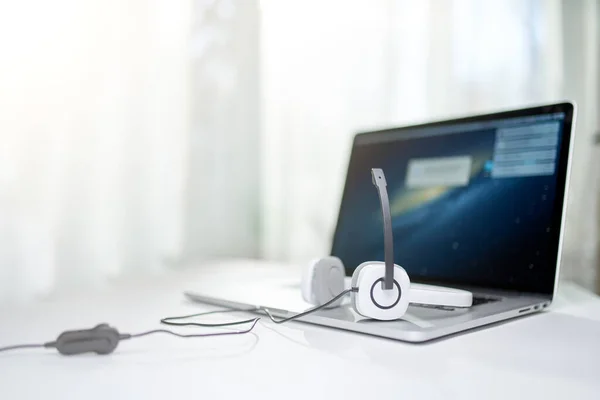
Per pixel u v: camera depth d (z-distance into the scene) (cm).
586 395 37
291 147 192
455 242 81
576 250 209
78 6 140
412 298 60
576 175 210
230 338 54
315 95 193
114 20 147
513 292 72
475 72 203
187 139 164
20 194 132
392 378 41
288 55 191
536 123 76
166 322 62
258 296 72
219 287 84
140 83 153
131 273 151
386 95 197
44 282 135
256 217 189
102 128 145
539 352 48
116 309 72
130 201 151
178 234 162
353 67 195
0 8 129
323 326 59
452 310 62
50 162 136
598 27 215
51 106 136
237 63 180
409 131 95
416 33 199
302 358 47
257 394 38
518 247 73
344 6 194
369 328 54
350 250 95
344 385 39
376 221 93
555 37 212
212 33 173
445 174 86
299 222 193
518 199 75
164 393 38
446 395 37
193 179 168
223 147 177
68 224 139
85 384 40
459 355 47
